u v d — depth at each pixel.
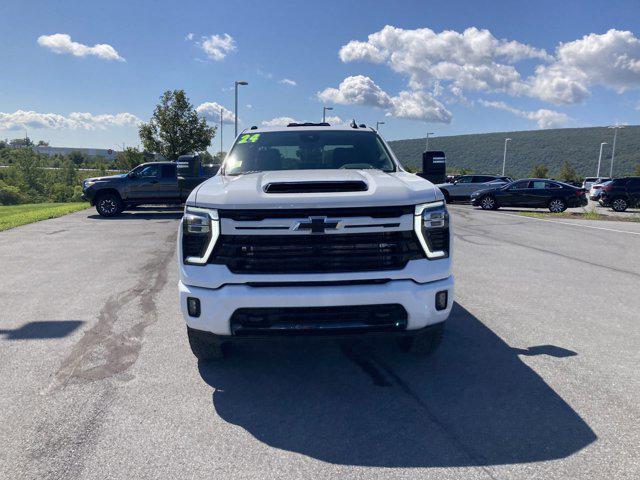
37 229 12.43
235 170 4.60
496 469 2.54
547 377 3.66
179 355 4.11
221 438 2.85
